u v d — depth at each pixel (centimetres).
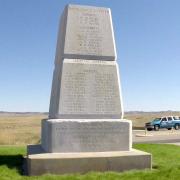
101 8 1208
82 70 1163
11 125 8438
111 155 1073
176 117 5269
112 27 1209
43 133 1243
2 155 1338
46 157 1034
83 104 1152
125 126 1141
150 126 5062
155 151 1494
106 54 1187
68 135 1105
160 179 952
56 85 1198
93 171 1047
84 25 1187
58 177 981
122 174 1016
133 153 1100
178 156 1370
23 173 1042
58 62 1238
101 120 1130
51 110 1259
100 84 1169
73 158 1040
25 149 1540
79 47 1173
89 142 1116
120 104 1173
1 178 970
